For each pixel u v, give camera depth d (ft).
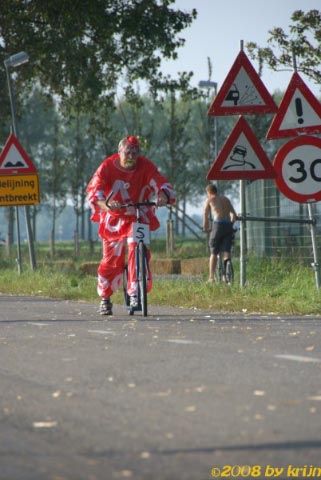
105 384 51.80
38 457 36.73
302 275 118.83
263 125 268.00
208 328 80.28
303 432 39.63
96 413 44.39
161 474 33.78
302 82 98.73
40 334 78.23
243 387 49.78
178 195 328.49
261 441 38.19
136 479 33.12
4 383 53.26
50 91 255.70
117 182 94.53
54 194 367.04
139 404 46.11
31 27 240.32
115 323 86.99
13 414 44.93
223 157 101.50
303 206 165.58
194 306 106.11
